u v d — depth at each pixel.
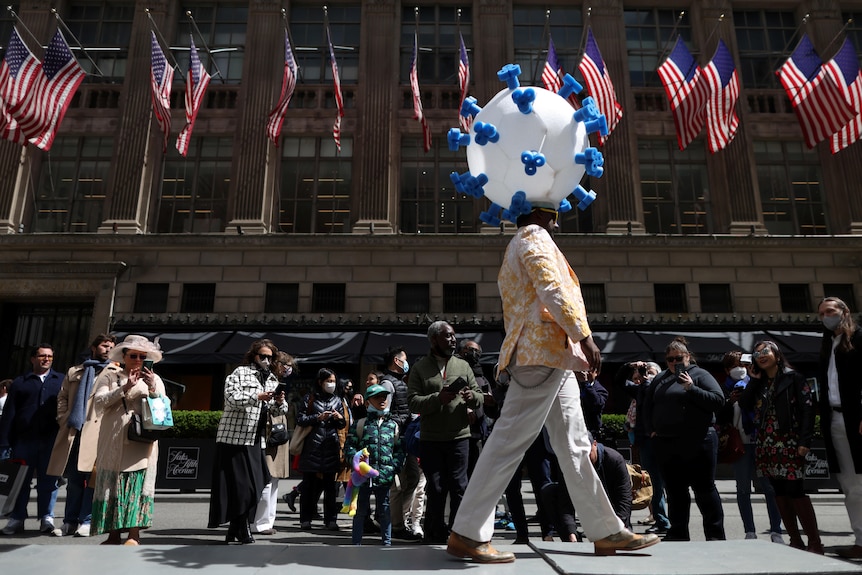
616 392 16.83
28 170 18.66
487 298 17.78
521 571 2.85
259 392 5.66
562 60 20.36
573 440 3.24
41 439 7.06
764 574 2.73
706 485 5.40
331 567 2.90
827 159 19.39
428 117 19.66
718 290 18.09
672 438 5.45
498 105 3.58
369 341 16.39
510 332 3.20
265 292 17.80
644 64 20.48
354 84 19.95
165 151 19.09
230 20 20.66
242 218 18.33
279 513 9.23
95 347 7.24
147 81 19.30
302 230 18.84
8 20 20.02
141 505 5.43
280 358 6.18
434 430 5.69
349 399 9.77
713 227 19.06
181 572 2.78
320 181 19.23
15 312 18.08
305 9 20.70
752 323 17.20
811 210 19.28
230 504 5.50
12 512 6.93
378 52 19.86
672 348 5.71
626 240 17.92
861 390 4.94
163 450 10.95
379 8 20.23
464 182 3.70
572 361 3.05
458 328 17.14
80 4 20.52
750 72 20.38
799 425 5.31
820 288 17.98
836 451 5.18
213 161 19.27
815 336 16.77
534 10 20.83
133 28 19.86
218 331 16.97
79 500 6.89
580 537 6.24
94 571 2.79
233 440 5.55
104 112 19.33
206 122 19.39
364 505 5.75
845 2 20.59
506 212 3.66
